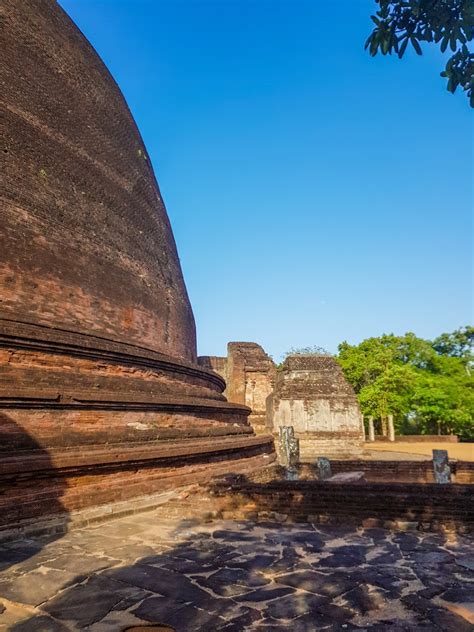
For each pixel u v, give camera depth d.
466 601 5.22
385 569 6.34
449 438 40.88
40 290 11.03
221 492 10.45
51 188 12.11
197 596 5.41
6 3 12.41
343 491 9.77
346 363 44.81
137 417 11.78
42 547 7.45
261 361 30.53
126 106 17.30
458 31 4.32
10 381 9.08
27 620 4.80
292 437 14.85
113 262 13.69
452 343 48.75
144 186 16.83
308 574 6.16
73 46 14.76
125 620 4.79
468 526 8.28
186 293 19.12
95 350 11.30
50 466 8.78
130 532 8.45
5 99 11.45
